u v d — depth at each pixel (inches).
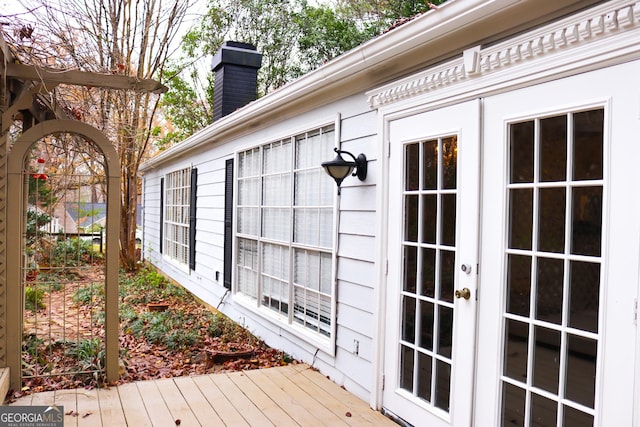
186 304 320.8
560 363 87.4
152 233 520.1
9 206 144.2
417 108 123.6
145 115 379.9
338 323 159.8
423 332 122.0
